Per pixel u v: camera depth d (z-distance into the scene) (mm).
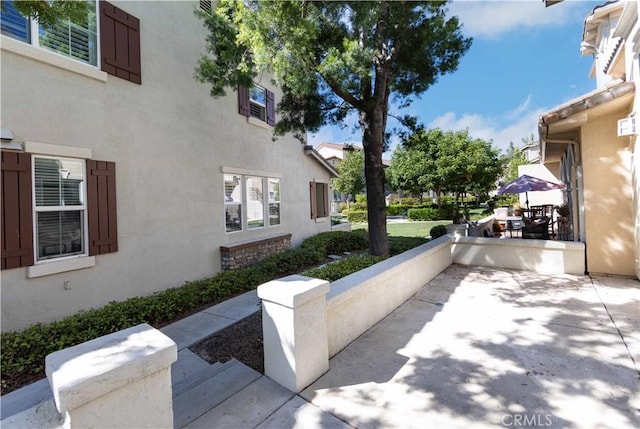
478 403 2668
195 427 2498
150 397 1933
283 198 11031
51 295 4949
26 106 4711
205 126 7914
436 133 25312
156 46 6742
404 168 26703
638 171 5492
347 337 3887
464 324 4359
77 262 5227
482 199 30781
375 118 6906
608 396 2676
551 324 4215
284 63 4875
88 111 5488
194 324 5102
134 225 6211
